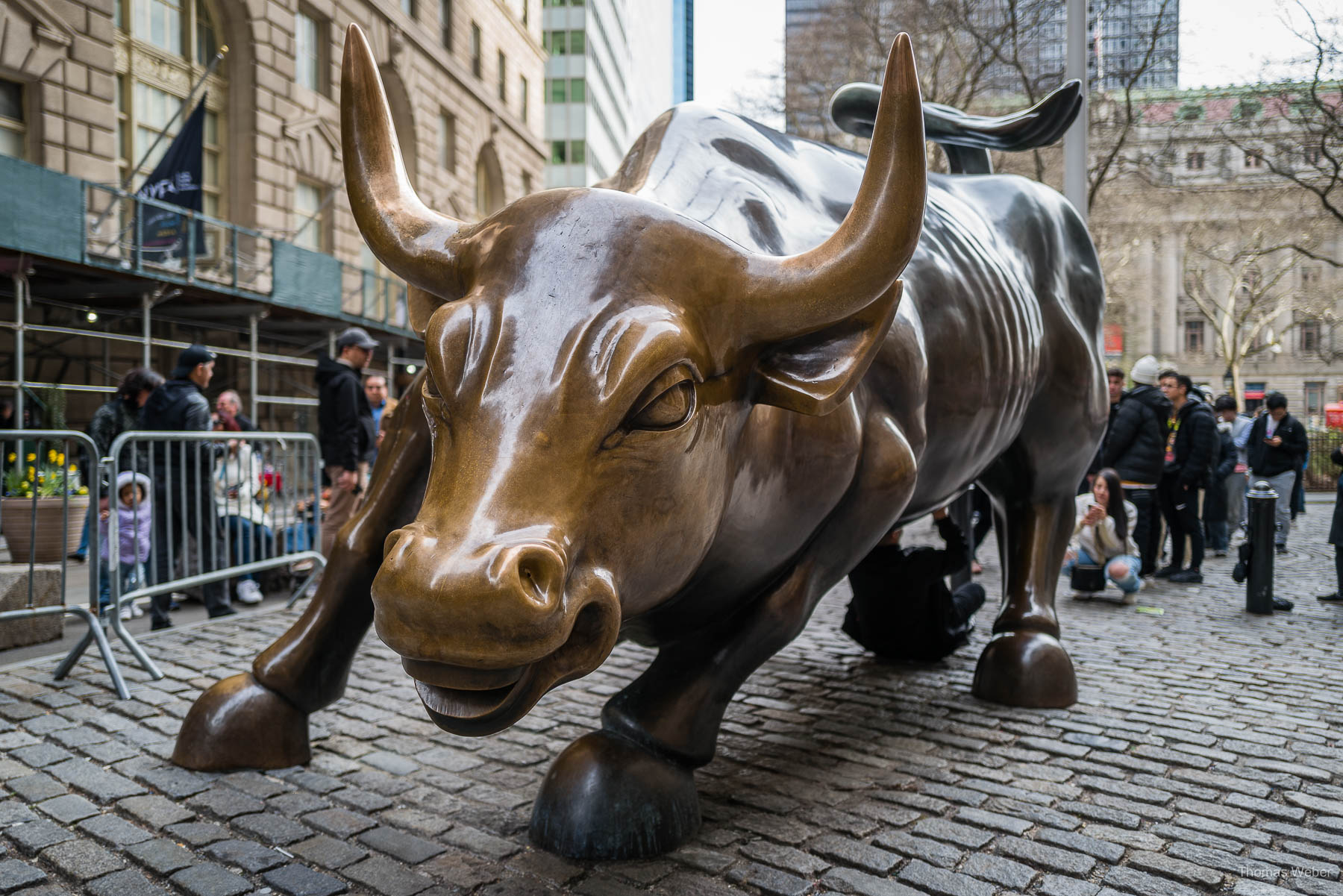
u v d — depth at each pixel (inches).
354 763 126.6
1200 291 1515.7
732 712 153.3
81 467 342.0
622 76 3078.2
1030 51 714.2
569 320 73.5
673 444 75.8
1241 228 1310.3
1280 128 1050.1
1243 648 213.2
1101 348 175.5
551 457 70.2
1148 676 183.6
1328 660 200.8
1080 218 178.1
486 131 1279.5
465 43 1208.8
